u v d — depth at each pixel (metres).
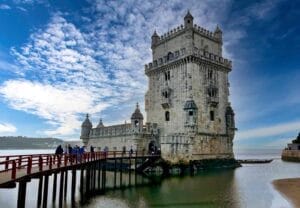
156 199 33.47
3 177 19.64
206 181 46.12
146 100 69.31
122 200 33.19
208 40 67.12
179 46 63.97
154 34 72.25
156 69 67.12
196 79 60.72
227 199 33.12
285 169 72.50
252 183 44.28
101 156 46.34
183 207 29.70
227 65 67.62
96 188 41.59
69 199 34.22
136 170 52.62
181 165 54.41
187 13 62.69
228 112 66.00
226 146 65.06
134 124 60.78
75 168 34.00
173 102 62.31
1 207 33.41
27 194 39.66
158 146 63.28
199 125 59.38
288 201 32.00
